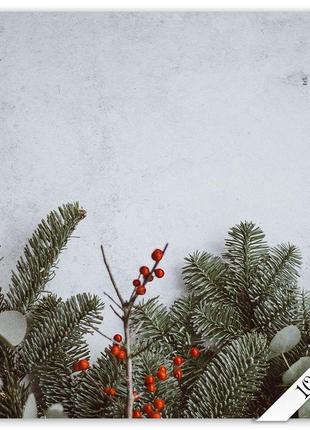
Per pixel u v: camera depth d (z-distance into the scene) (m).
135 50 0.78
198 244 0.75
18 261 0.70
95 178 0.76
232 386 0.61
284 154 0.77
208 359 0.67
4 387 0.62
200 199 0.75
